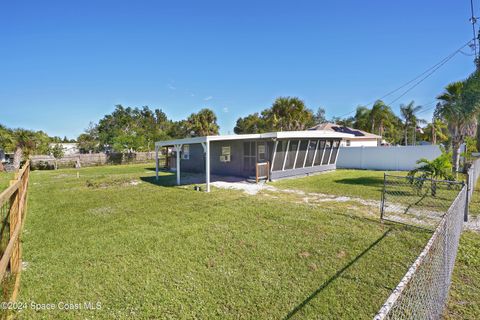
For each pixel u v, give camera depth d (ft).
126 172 55.47
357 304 8.75
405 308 6.52
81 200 26.22
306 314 8.29
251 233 15.66
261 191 30.55
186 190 31.53
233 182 38.19
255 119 140.77
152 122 168.76
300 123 89.04
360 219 18.33
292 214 19.71
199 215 19.92
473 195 25.85
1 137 65.87
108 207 23.07
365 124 101.19
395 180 37.93
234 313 8.41
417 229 16.07
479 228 16.15
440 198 25.14
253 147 41.22
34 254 13.03
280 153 39.19
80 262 12.15
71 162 70.49
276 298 9.14
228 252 13.01
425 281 7.08
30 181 41.63
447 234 8.52
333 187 32.68
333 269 11.14
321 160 49.98
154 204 24.02
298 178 42.19
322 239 14.55
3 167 59.67
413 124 102.42
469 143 51.08
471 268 11.12
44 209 22.59
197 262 11.98
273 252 12.92
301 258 12.24
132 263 11.98
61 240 14.96
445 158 27.76
